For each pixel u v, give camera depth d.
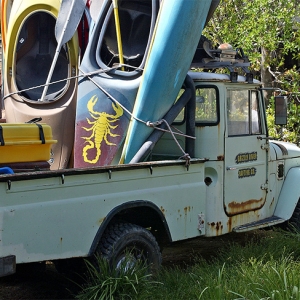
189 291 4.92
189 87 5.98
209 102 6.11
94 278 4.83
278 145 7.28
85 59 6.29
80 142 6.02
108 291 4.67
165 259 6.69
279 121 6.45
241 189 6.36
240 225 6.35
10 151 4.69
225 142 6.11
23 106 6.41
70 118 6.29
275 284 4.73
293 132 10.62
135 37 6.45
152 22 6.16
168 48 5.65
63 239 4.50
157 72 5.65
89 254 4.69
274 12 10.36
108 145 5.89
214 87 6.07
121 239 4.96
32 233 4.29
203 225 5.80
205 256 6.79
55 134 6.25
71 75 6.47
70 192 4.56
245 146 6.43
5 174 4.20
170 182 5.45
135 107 5.79
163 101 5.73
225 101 6.12
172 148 6.20
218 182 6.04
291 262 5.57
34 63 6.66
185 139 6.04
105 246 4.89
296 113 10.71
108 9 6.46
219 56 6.37
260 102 6.74
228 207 6.16
